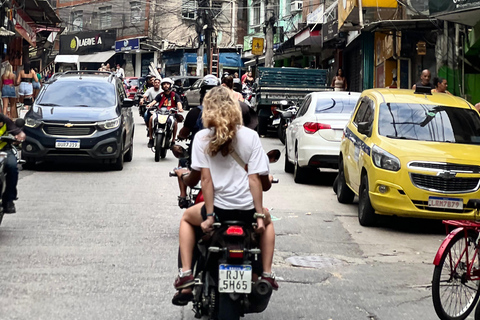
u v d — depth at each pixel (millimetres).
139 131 24000
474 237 5828
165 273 6898
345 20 23062
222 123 4746
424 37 22016
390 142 9672
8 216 9492
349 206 11406
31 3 29281
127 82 45844
